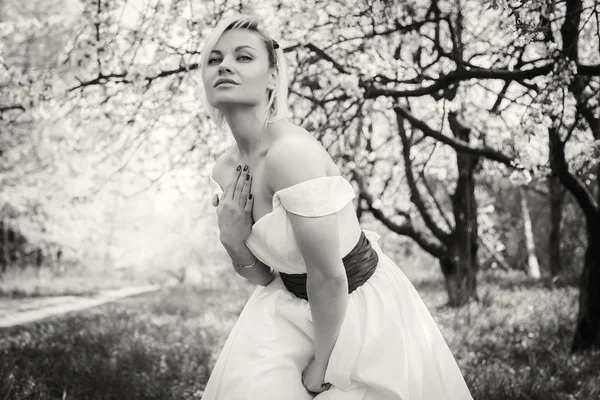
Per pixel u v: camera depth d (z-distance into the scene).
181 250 23.20
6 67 5.40
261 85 2.15
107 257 23.34
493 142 6.43
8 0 6.89
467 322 7.66
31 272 20.36
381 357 2.20
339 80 5.31
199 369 5.76
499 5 3.47
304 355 2.26
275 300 2.33
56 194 9.47
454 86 5.91
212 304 12.08
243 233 2.25
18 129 6.70
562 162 5.69
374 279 2.33
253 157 2.22
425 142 7.68
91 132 6.14
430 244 10.62
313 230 2.02
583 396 4.66
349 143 6.76
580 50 5.80
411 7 5.21
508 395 4.55
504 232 22.98
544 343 6.49
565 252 19.98
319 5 5.09
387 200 9.24
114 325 8.30
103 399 4.82
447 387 2.31
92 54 5.02
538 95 4.51
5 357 5.96
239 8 4.89
